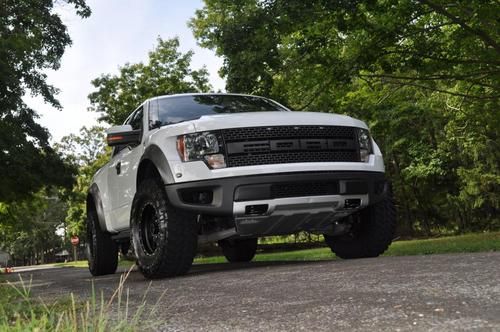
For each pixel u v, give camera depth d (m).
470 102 16.11
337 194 5.46
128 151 6.60
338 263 5.07
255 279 4.24
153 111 6.40
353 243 6.37
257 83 11.57
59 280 8.12
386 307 2.26
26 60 23.36
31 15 23.45
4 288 4.86
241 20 11.41
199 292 3.71
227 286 3.94
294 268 5.01
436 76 14.09
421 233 31.38
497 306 2.06
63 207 87.38
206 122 5.39
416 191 30.61
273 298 2.97
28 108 24.42
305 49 13.25
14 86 21.97
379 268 4.02
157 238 5.56
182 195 5.30
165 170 5.39
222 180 5.19
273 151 5.36
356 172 5.56
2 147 22.52
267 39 11.33
